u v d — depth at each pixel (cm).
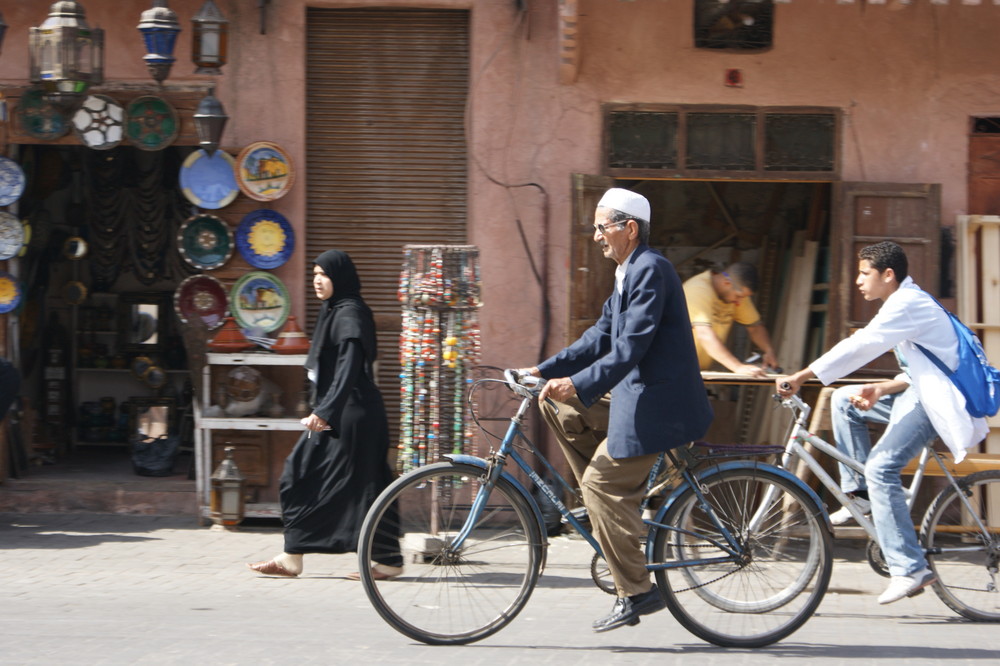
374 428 748
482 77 978
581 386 546
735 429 1062
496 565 599
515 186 979
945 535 699
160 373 1287
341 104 998
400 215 1004
